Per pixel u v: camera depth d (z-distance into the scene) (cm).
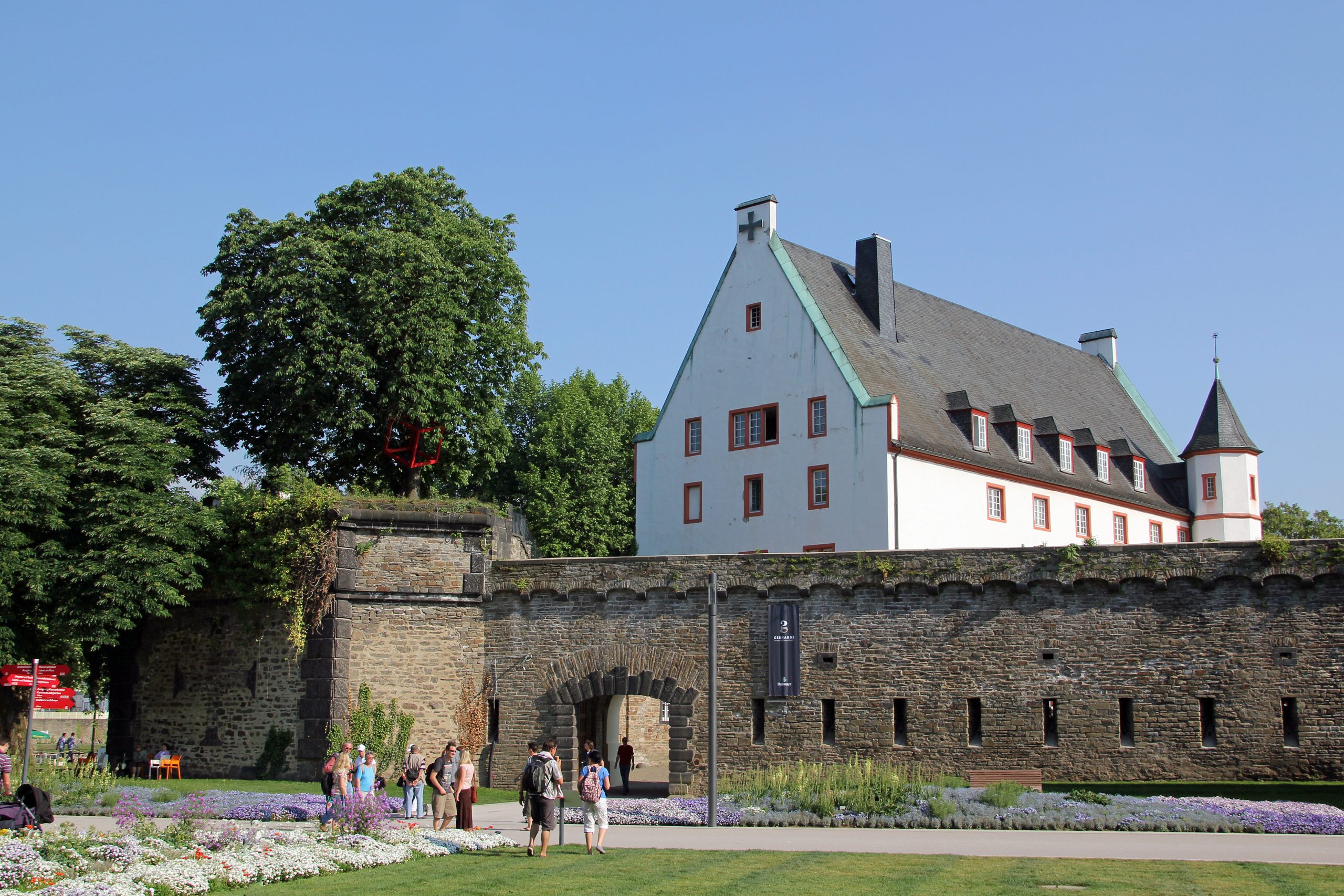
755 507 4838
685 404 5153
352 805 2170
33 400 3544
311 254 3859
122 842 1778
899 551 3228
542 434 6425
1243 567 2986
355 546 3362
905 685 3180
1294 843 2095
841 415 4591
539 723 3381
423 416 3922
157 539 3381
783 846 2098
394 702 3338
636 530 5216
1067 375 6219
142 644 3731
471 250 4200
